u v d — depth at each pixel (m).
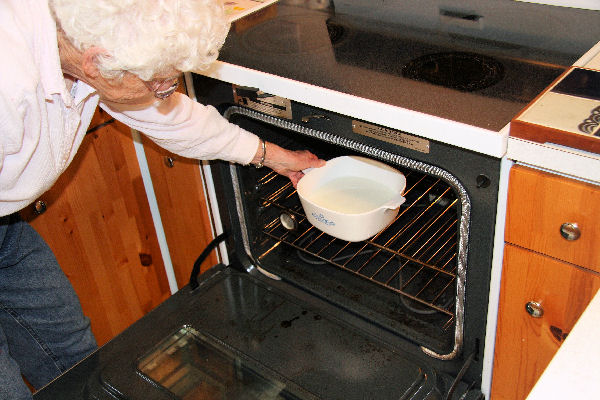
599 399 0.56
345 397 1.16
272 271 1.48
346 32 1.27
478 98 0.96
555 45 1.11
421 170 1.01
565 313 0.97
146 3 0.74
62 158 1.01
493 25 1.22
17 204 1.02
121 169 1.52
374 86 1.02
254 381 1.22
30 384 1.58
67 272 1.51
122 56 0.75
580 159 0.81
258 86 1.12
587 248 0.88
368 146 1.06
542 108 0.86
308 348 1.27
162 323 1.37
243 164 1.25
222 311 1.38
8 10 0.82
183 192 1.56
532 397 0.57
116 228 1.58
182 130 1.13
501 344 1.09
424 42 1.18
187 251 1.72
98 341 1.67
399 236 1.44
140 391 1.23
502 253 0.99
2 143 0.84
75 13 0.74
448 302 1.30
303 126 1.13
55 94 0.90
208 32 0.80
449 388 1.17
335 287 1.40
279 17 1.38
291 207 1.54
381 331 1.30
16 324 1.37
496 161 0.91
